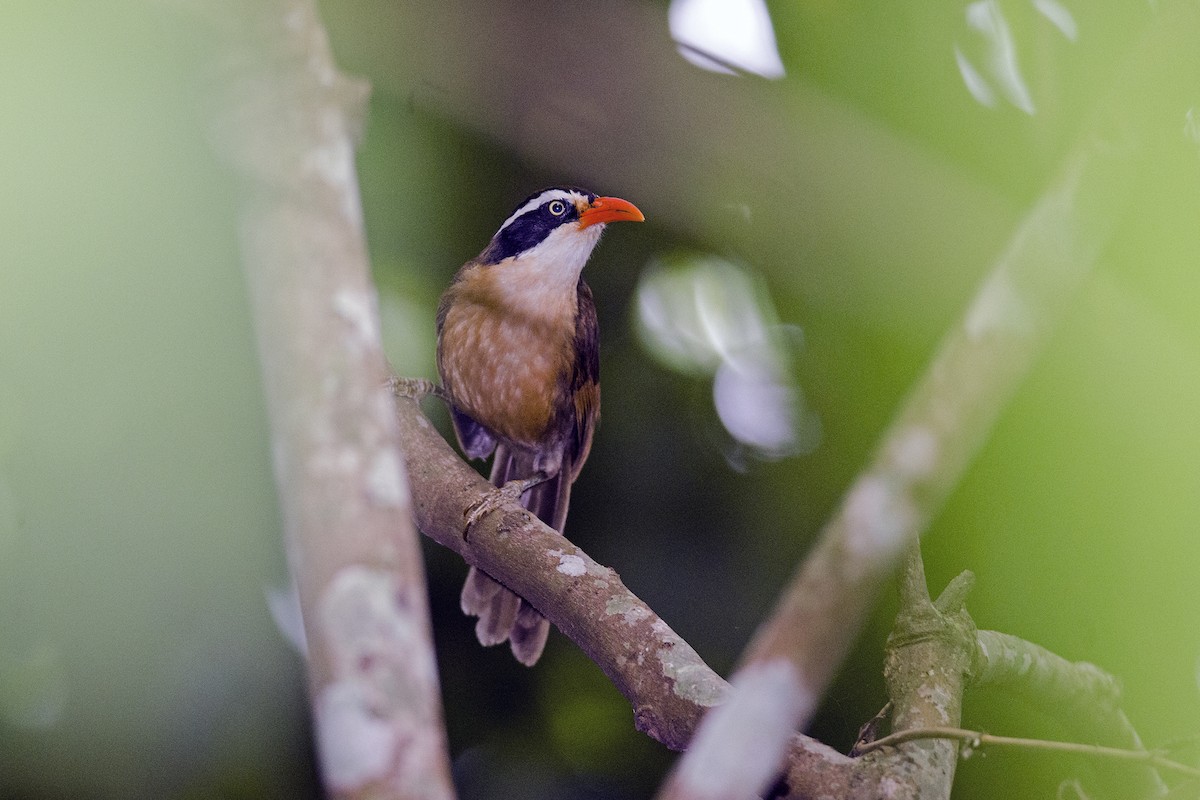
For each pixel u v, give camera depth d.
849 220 8.07
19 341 8.32
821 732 11.09
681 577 11.67
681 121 7.63
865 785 6.45
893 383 10.48
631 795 11.87
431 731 4.10
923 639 7.34
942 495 4.67
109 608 9.41
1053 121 9.22
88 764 9.77
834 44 9.56
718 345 11.83
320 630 4.15
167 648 9.73
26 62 6.95
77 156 7.28
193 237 7.86
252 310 4.56
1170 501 8.88
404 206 10.43
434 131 9.91
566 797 11.90
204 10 4.74
